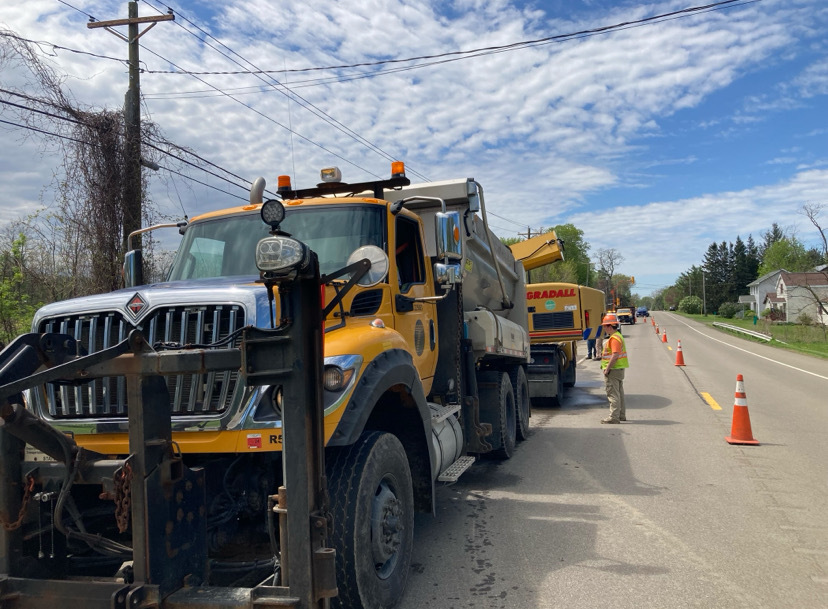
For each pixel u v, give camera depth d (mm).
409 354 4652
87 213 11992
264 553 3756
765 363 24219
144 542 2625
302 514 2725
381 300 4891
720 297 119000
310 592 2695
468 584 4473
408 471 4426
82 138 11859
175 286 4059
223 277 4715
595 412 12656
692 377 18938
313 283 2850
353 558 3559
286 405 2758
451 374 6406
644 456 8398
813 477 7160
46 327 3889
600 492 6758
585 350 35656
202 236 5445
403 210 5469
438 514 6109
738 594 4211
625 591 4289
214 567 3455
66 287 12742
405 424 4770
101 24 12312
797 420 11000
